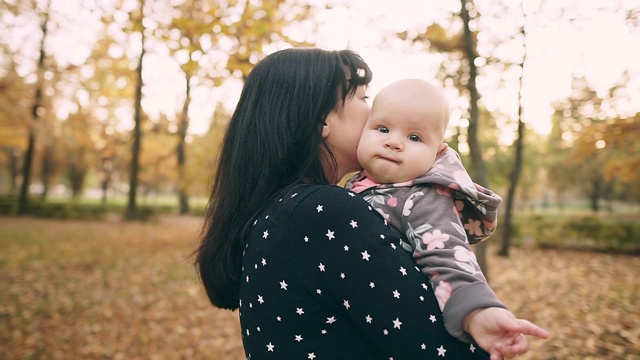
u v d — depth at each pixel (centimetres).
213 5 447
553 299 772
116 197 4862
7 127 1311
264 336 97
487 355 85
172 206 2877
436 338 84
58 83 1314
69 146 1897
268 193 106
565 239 1609
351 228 92
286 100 107
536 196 4634
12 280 854
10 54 1064
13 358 487
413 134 104
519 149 1366
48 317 628
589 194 3247
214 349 512
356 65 113
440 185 99
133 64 1614
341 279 90
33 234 1581
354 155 112
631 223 1552
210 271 118
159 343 530
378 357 91
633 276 1015
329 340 92
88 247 1274
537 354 500
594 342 536
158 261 1059
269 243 98
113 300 715
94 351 506
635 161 1030
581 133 886
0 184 4394
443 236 91
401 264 89
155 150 2686
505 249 1404
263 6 448
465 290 84
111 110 2017
